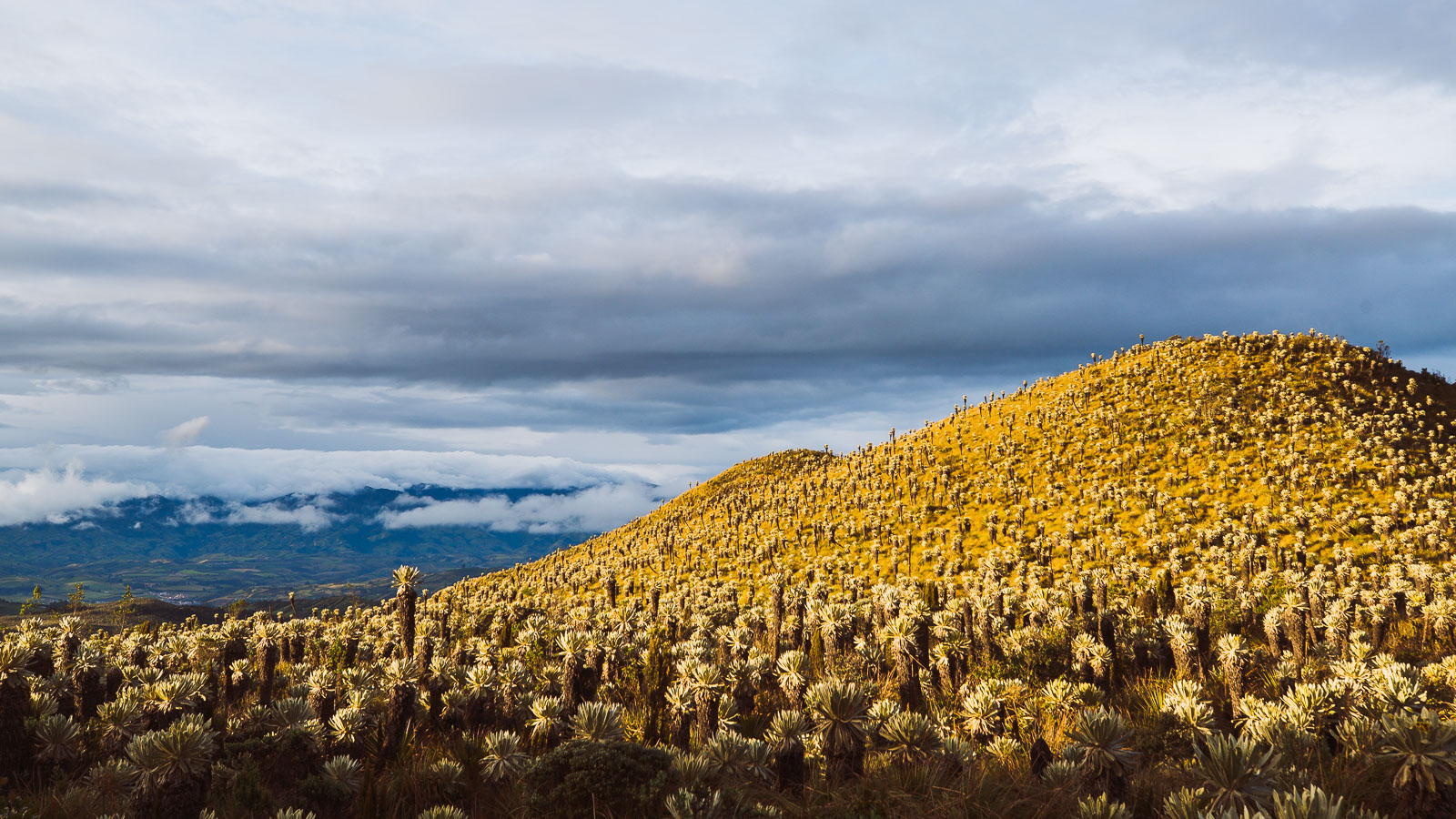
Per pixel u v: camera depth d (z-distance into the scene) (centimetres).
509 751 1044
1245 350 16575
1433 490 10512
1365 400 14000
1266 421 13312
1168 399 14962
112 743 1170
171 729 876
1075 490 12600
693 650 1831
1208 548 10038
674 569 13712
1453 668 1434
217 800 901
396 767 1120
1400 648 2788
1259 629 3431
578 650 1527
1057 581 7344
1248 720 1155
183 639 2330
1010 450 14788
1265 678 1791
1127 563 9169
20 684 1080
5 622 11412
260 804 903
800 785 944
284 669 2486
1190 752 1118
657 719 1306
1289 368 15388
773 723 996
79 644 1595
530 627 2589
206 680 1747
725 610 3947
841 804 856
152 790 842
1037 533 11444
